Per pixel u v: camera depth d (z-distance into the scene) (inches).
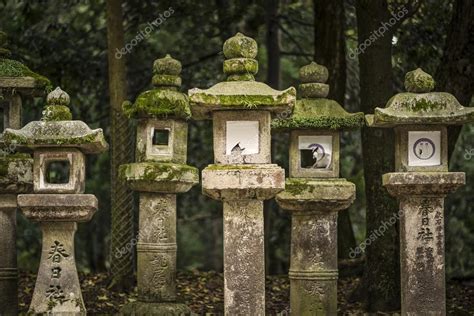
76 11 601.3
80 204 339.9
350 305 450.3
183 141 404.5
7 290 382.9
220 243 821.2
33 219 343.0
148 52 610.5
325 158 376.5
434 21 538.3
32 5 584.4
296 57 674.8
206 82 607.8
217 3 586.2
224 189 319.3
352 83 629.9
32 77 379.6
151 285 397.1
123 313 398.0
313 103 376.5
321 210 374.9
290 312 383.2
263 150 323.6
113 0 474.3
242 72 329.7
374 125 352.5
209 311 438.9
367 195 443.8
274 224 676.7
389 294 436.1
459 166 630.5
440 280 349.4
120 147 466.6
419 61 543.5
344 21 547.5
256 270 322.3
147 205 400.5
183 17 598.2
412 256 350.0
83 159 349.4
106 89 591.8
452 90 445.1
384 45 444.8
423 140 350.3
